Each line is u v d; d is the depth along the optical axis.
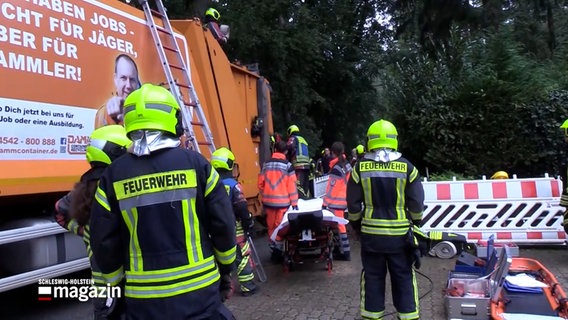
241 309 5.73
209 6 14.16
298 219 6.75
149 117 2.50
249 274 6.22
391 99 11.37
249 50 15.09
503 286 5.07
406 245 4.35
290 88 16.89
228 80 6.98
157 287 2.43
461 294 4.99
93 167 3.09
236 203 5.84
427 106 10.53
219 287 2.68
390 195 4.36
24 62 3.65
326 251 7.25
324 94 22.17
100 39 4.44
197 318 2.46
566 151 10.07
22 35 3.65
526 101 10.12
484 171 10.32
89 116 4.23
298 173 12.02
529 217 8.37
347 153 23.89
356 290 6.40
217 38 6.99
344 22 21.56
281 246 7.66
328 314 5.53
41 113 3.77
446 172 10.08
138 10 5.10
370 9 24.05
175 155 2.54
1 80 3.47
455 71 10.92
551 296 4.93
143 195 2.46
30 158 3.66
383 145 4.47
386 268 4.51
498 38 11.06
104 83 4.44
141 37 5.05
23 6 3.67
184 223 2.49
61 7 4.02
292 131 12.47
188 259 2.49
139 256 2.46
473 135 10.27
